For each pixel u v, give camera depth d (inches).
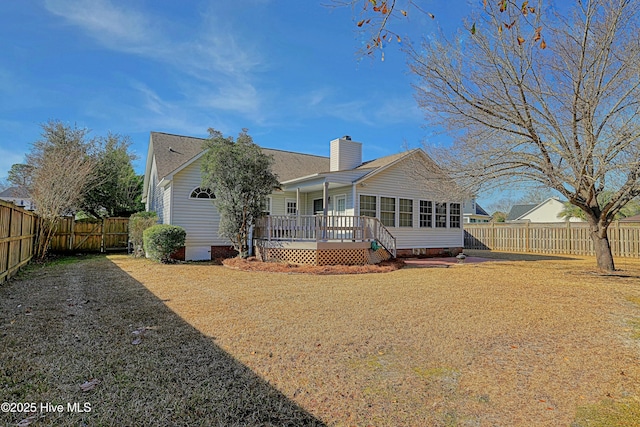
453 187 423.8
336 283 314.8
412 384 119.4
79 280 318.3
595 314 212.1
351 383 119.6
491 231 828.6
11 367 128.0
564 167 366.3
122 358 138.2
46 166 551.5
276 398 109.3
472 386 118.5
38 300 235.5
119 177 836.6
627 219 936.9
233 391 113.3
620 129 309.1
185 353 144.3
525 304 235.6
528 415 101.4
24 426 92.3
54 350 145.3
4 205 292.4
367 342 158.7
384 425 96.0
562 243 698.2
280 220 446.0
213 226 535.5
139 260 492.4
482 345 156.8
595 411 103.7
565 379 124.6
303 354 144.3
